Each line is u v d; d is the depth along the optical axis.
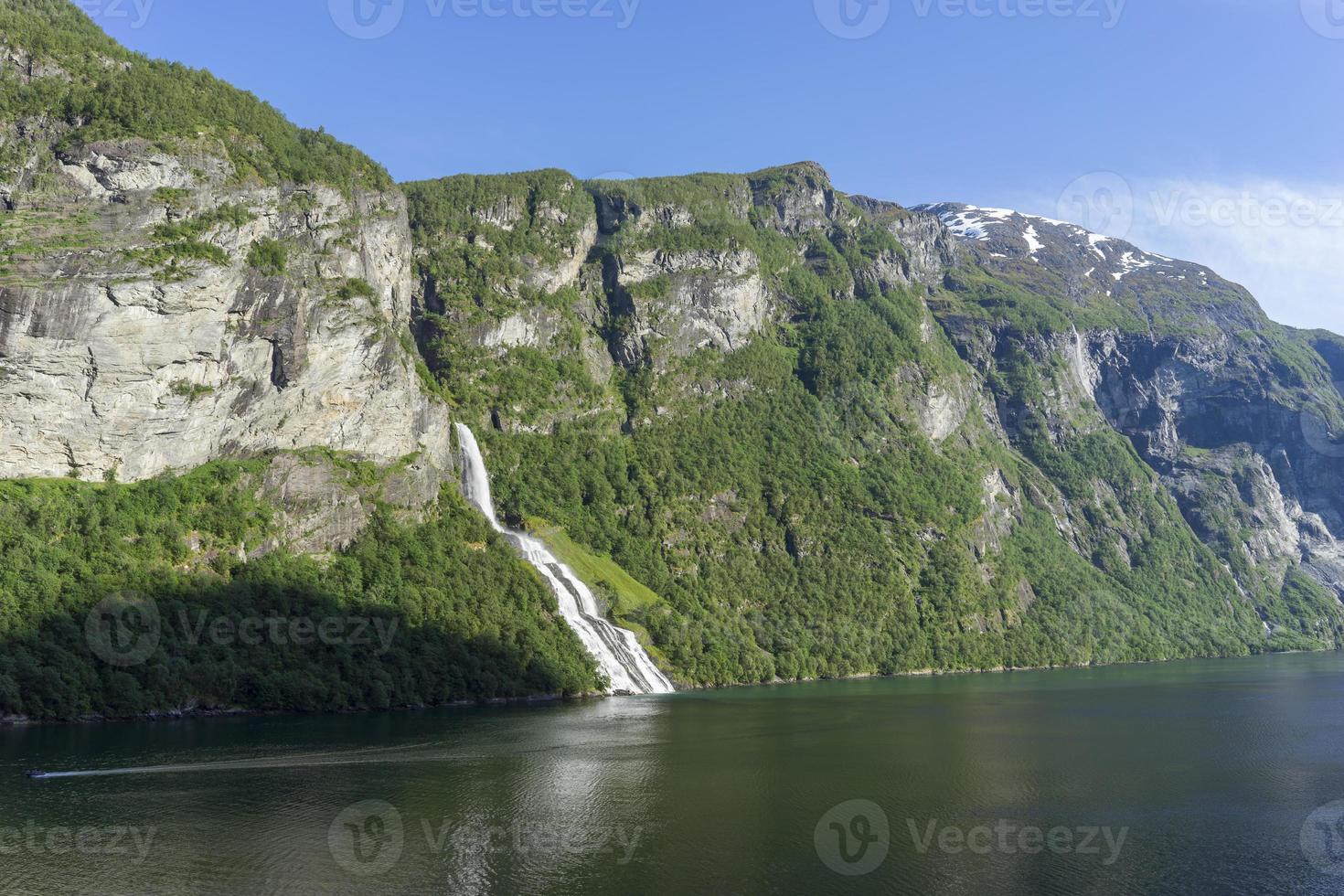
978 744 138.75
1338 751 135.38
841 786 111.88
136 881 81.06
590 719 160.50
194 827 93.44
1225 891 81.94
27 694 136.75
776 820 98.56
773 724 156.62
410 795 105.19
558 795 106.56
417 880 82.19
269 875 82.81
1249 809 104.69
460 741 134.75
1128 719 167.25
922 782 114.81
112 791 104.31
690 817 99.12
